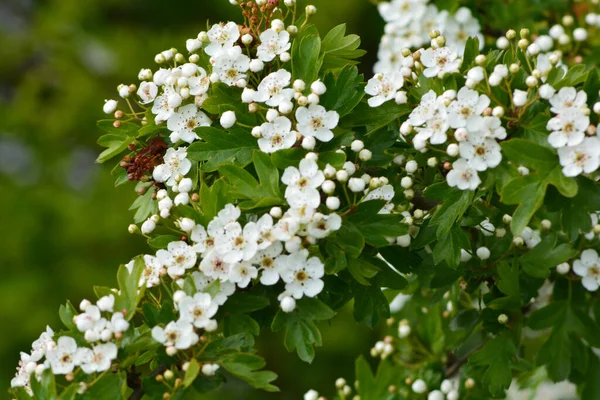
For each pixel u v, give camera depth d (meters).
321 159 0.63
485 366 0.70
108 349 0.61
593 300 0.69
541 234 0.68
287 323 0.62
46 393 0.61
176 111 0.65
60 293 1.42
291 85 0.65
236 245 0.62
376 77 0.65
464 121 0.62
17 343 1.38
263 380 0.61
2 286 1.41
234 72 0.65
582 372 0.68
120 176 0.67
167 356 0.62
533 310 0.71
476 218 0.66
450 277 0.67
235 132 0.64
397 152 0.66
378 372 0.75
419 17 0.82
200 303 0.62
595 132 0.62
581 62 0.81
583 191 0.63
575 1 0.83
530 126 0.62
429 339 0.76
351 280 0.65
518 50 0.65
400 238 0.65
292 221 0.61
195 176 0.65
